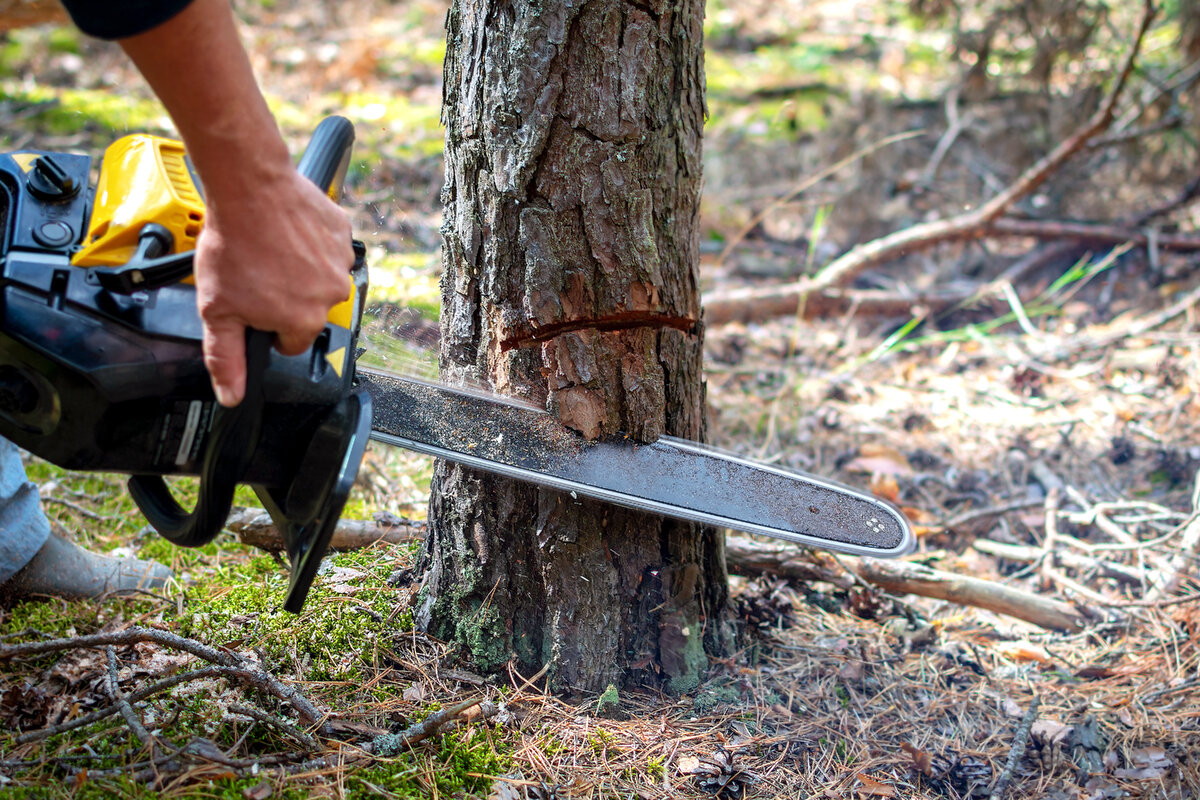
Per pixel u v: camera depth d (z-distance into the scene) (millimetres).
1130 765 1910
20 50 6414
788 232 5121
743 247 4945
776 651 2189
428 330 2102
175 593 2189
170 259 1273
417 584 2107
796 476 1856
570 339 1717
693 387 1889
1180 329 3797
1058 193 4797
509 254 1706
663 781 1746
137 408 1326
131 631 1735
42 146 4871
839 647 2211
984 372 3781
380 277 3398
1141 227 4484
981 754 1944
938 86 6703
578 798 1682
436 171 4758
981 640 2367
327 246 1218
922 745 1961
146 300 1296
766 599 2293
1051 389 3596
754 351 4035
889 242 4273
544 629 1923
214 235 1140
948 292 4320
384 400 1697
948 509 2984
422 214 4355
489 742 1741
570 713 1878
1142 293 4180
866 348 4078
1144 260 4391
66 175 1437
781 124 6074
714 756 1809
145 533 2486
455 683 1920
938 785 1854
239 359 1198
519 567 1904
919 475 3107
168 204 1335
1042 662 2270
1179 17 4695
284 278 1171
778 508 1821
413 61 6871
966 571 2672
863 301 4203
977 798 1827
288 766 1606
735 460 1831
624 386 1759
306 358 1327
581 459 1766
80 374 1276
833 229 4910
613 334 1749
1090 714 2057
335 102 5898
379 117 5527
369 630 2014
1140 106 4562
